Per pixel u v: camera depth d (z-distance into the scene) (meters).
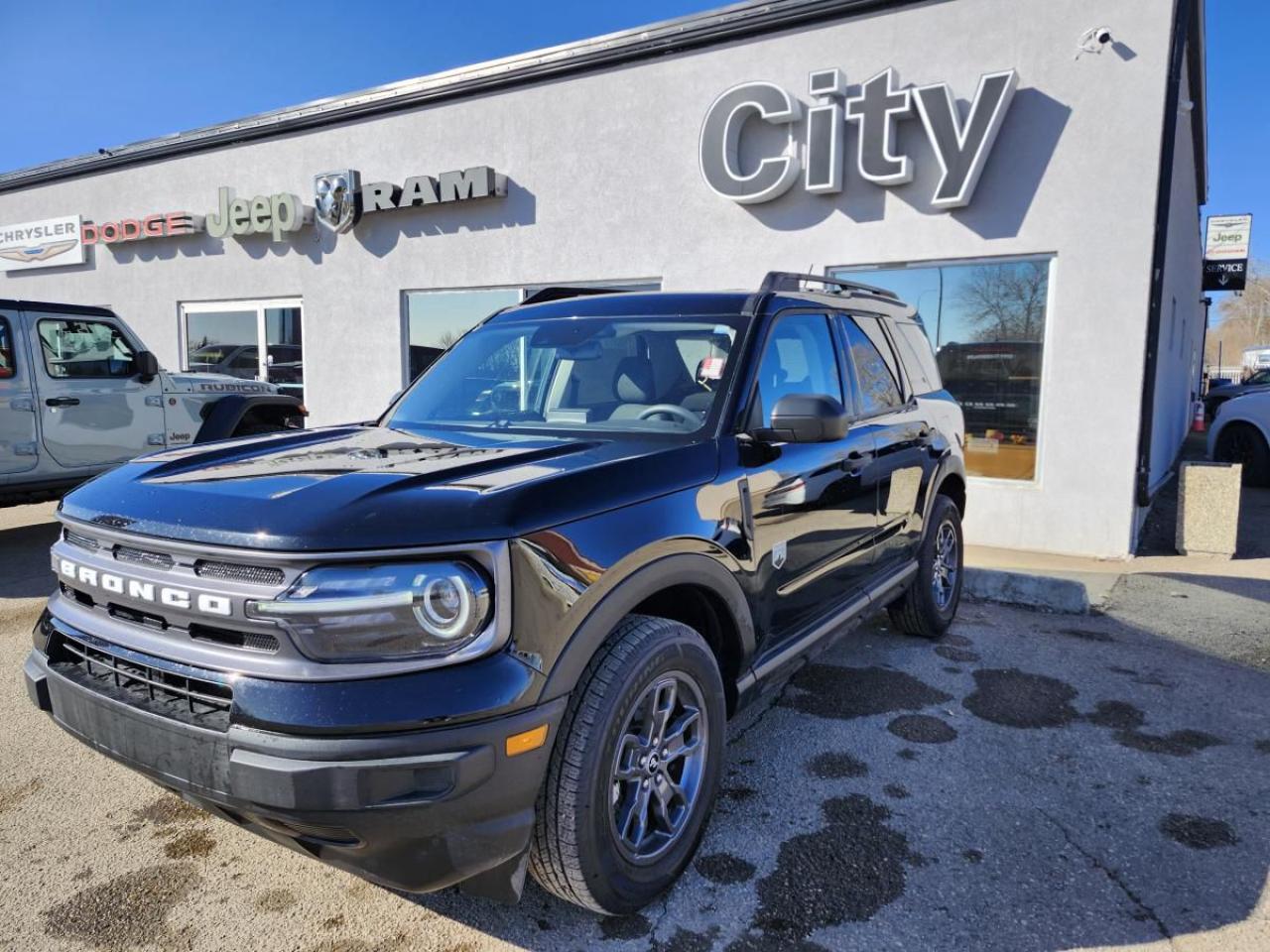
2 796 3.17
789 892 2.59
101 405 7.38
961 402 7.39
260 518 2.03
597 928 2.42
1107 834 2.91
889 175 7.21
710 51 8.12
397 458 2.58
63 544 2.55
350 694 1.89
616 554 2.25
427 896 2.58
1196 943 2.36
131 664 2.24
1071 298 6.80
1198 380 27.44
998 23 6.83
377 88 10.12
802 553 3.23
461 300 10.05
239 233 11.34
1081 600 5.61
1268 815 3.04
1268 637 5.02
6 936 2.37
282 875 2.69
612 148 8.76
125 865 2.73
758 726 3.80
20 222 13.91
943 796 3.17
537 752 2.04
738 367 3.07
